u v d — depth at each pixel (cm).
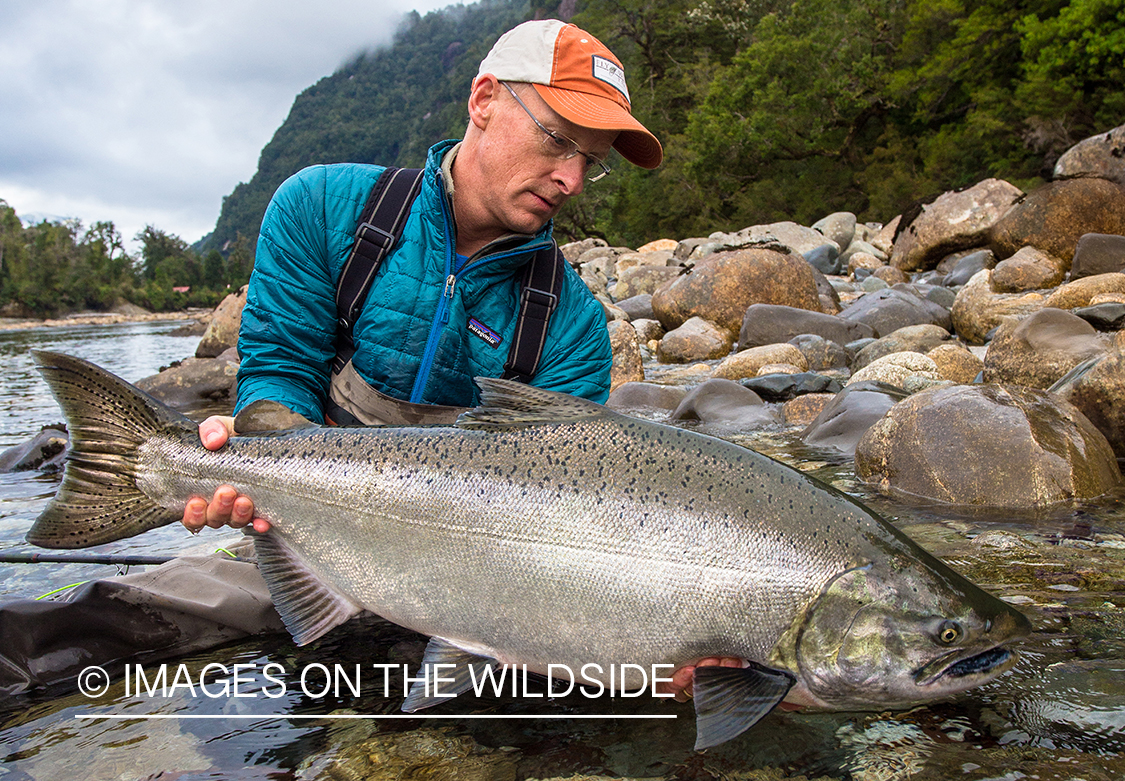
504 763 217
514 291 326
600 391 344
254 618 303
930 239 2038
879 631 229
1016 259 1407
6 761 219
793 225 2761
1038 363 671
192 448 284
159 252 18338
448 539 254
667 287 1561
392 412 311
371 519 264
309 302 310
